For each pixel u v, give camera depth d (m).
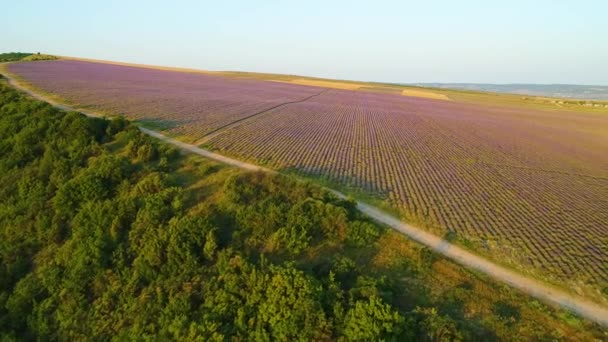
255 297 14.66
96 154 29.59
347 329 12.93
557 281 15.94
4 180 28.19
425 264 16.59
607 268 17.11
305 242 17.69
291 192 22.33
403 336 12.59
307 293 13.98
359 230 18.56
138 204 21.64
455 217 21.91
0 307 18.30
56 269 19.12
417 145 43.97
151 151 29.19
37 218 23.14
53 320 17.23
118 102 55.06
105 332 16.19
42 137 32.53
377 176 29.48
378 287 14.56
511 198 26.33
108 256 19.08
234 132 41.56
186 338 14.20
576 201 26.78
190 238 18.19
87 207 22.11
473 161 37.75
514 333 12.95
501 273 16.39
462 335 12.38
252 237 18.59
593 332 12.92
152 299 16.55
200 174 26.64
